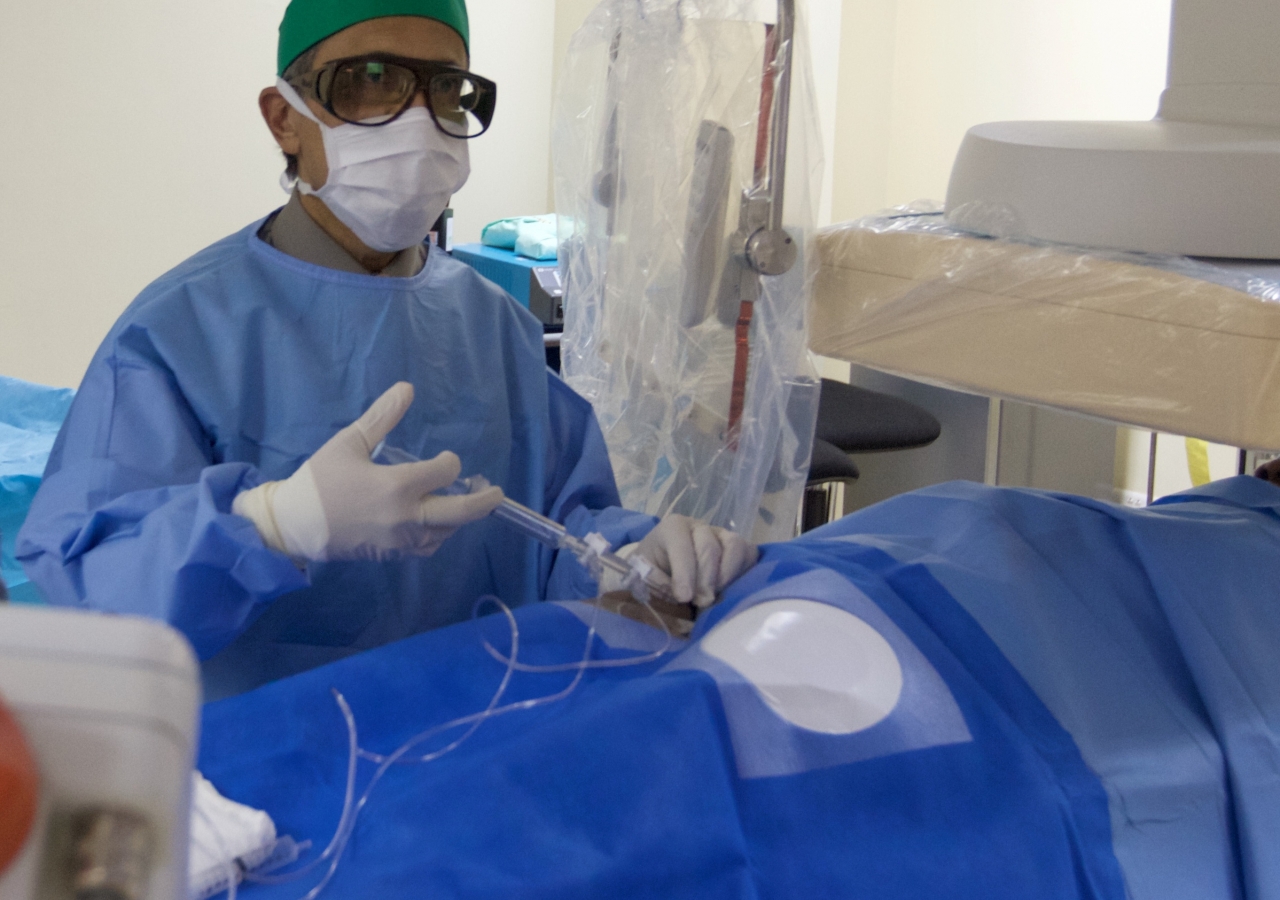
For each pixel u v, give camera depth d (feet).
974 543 3.21
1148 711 2.79
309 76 3.86
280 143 4.15
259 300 3.94
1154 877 2.51
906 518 3.49
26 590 5.09
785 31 3.80
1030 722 2.64
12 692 0.82
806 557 3.15
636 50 4.20
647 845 2.03
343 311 4.08
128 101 8.63
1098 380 2.77
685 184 4.19
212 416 3.75
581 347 5.03
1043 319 2.85
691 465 4.54
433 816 2.04
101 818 0.82
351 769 2.25
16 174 8.25
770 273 3.97
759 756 2.31
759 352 4.17
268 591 3.04
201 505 3.04
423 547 3.13
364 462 3.04
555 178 4.92
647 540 3.44
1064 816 2.42
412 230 4.09
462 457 4.31
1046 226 2.93
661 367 4.44
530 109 11.30
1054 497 3.57
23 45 8.11
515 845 1.98
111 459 3.47
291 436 3.91
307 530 2.98
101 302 8.82
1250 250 2.77
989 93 10.23
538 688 2.64
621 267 4.46
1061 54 9.71
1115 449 9.51
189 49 8.84
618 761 2.16
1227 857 2.66
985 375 3.01
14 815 0.76
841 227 3.43
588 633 2.93
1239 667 2.96
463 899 1.86
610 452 4.87
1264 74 3.06
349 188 3.94
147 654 0.85
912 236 3.14
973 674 2.73
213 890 1.94
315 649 3.96
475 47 10.72
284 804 2.22
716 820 2.12
